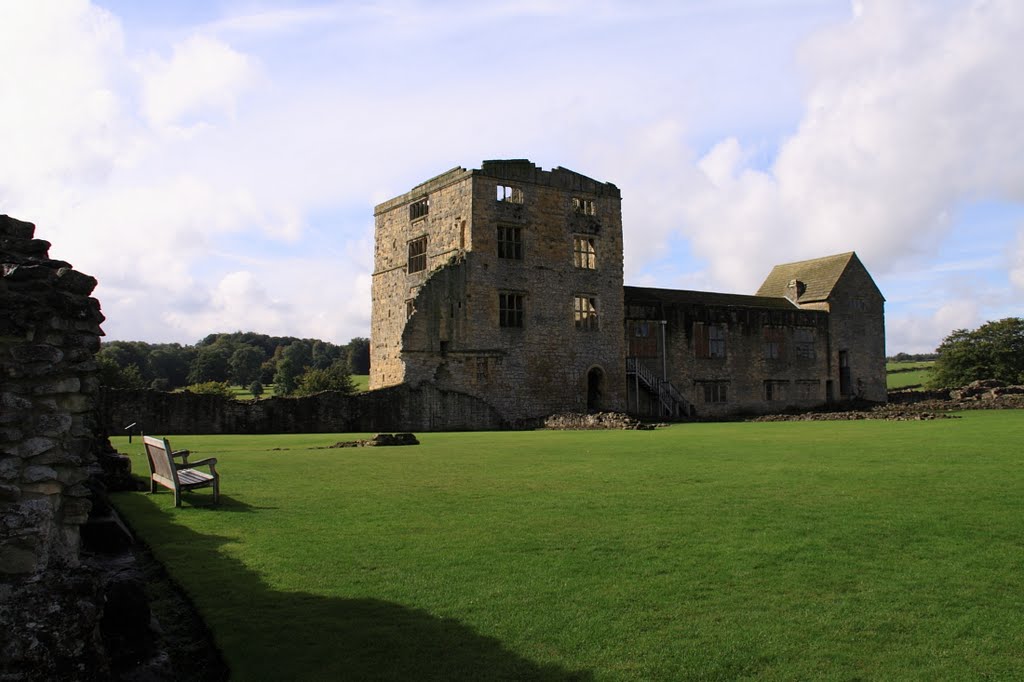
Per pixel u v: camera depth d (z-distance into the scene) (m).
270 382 124.81
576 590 8.67
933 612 7.96
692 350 60.91
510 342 50.69
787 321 66.75
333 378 82.88
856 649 7.09
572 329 53.47
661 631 7.51
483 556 10.05
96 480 10.95
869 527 11.50
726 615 7.91
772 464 19.36
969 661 6.84
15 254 6.96
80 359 6.58
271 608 8.12
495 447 26.59
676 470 18.41
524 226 51.75
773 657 6.94
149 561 10.09
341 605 8.22
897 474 17.00
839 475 17.00
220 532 11.48
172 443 29.53
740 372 63.44
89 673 5.82
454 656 6.96
